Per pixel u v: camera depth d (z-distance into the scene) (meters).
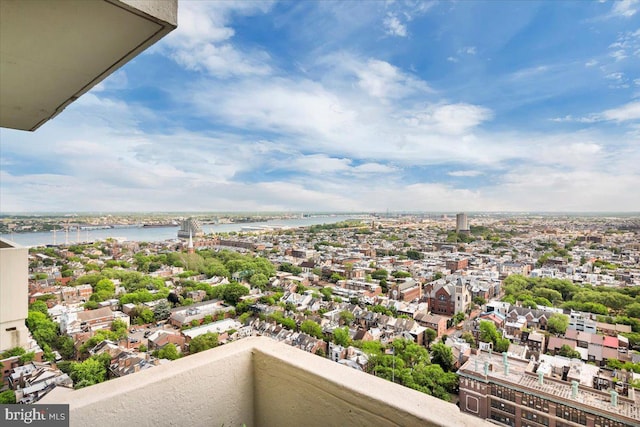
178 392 0.96
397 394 0.81
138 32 1.03
